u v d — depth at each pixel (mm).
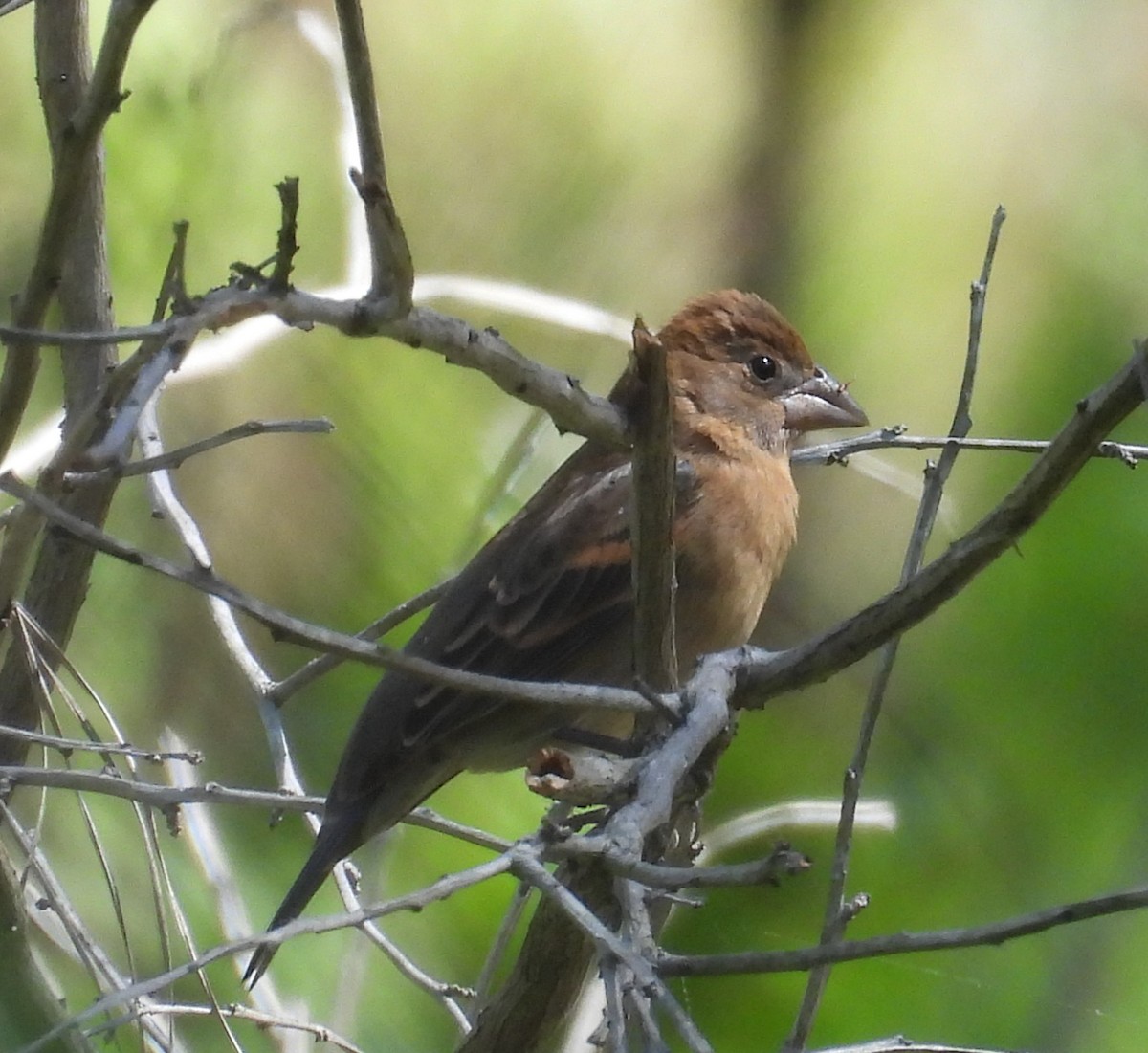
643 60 11523
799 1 11586
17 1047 6008
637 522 6395
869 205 11859
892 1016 10062
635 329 5973
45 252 6055
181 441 10297
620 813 5148
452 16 11391
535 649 9477
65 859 9047
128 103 10336
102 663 10047
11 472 5145
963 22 12047
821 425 10242
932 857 10641
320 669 8125
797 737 10750
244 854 9914
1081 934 10516
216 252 10438
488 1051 7059
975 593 11062
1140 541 10992
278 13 9414
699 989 9789
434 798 10320
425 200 11250
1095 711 10891
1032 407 11398
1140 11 12141
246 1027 9000
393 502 10398
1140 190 11852
